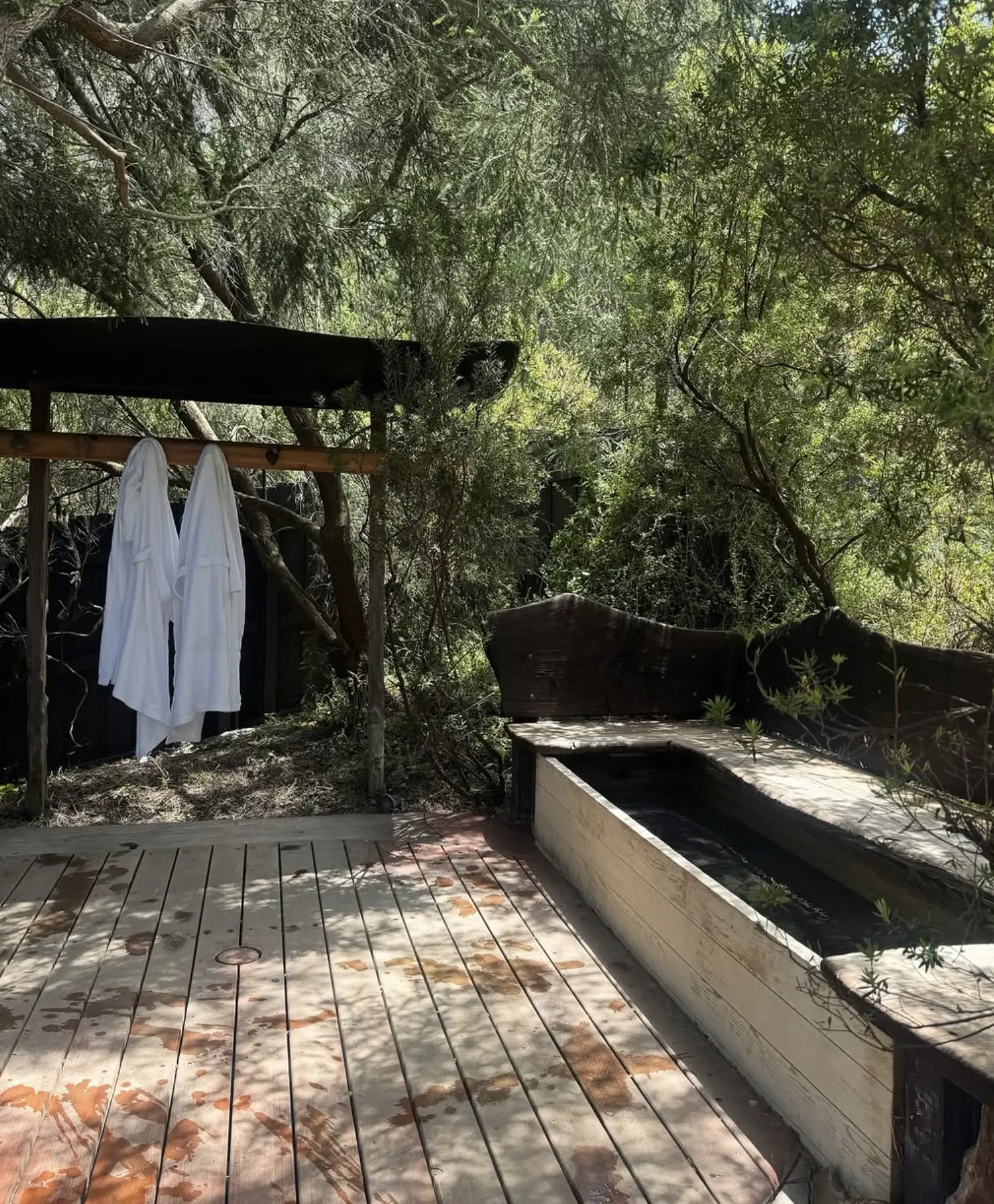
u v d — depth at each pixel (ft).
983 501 9.46
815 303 10.65
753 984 7.53
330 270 15.87
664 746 13.29
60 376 14.16
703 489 15.34
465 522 14.23
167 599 13.14
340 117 15.74
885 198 7.36
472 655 16.47
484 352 14.66
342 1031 8.39
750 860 11.44
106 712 18.89
